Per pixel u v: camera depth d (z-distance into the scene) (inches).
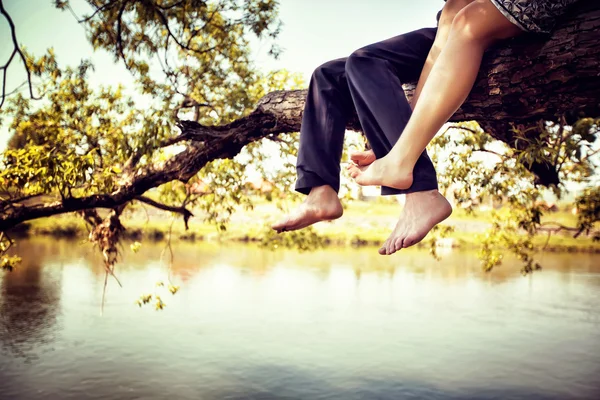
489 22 73.0
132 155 198.1
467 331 847.1
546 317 925.2
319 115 85.4
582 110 140.0
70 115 260.1
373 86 79.4
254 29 260.7
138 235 1603.1
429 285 1203.2
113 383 603.5
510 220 348.5
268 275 1280.8
